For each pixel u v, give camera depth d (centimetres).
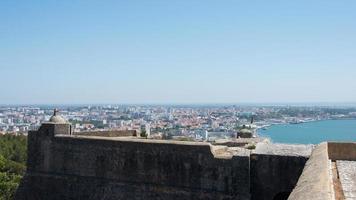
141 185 2175
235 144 2628
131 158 2220
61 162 2466
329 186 951
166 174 2112
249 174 1919
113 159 2277
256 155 1925
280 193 1891
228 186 1953
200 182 2022
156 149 2145
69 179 2419
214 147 2152
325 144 1841
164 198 2095
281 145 2030
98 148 2334
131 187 2202
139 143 2198
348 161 1886
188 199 2036
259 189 1912
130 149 2225
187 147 2059
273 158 1889
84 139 2389
